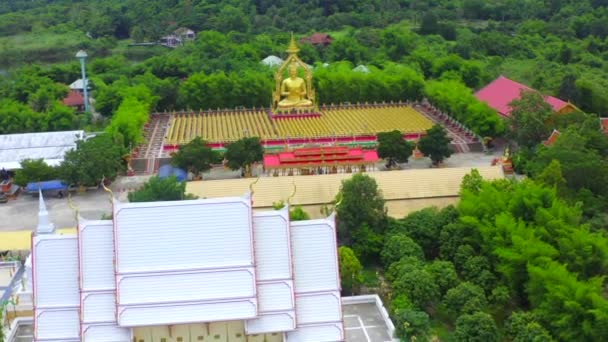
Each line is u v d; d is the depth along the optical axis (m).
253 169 160.50
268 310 75.44
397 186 129.75
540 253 96.62
